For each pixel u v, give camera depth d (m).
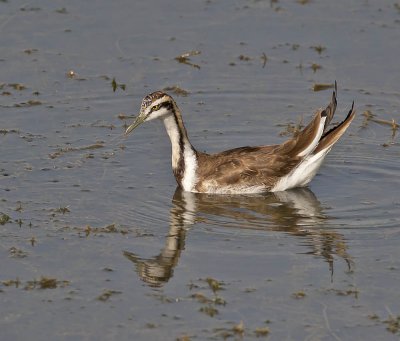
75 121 19.33
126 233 15.14
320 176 17.59
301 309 12.95
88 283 13.60
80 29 22.64
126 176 17.34
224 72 21.17
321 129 16.75
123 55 21.70
